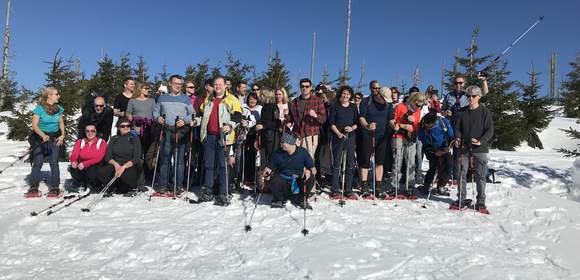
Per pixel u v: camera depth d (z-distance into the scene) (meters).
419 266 4.55
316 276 4.22
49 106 7.64
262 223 5.92
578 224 6.36
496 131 18.50
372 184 8.89
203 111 7.29
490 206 7.41
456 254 4.93
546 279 4.39
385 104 7.84
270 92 8.29
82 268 4.57
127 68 25.41
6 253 5.00
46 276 4.34
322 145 7.93
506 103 18.23
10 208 6.72
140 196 7.64
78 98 16.97
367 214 6.61
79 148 7.81
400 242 5.27
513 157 14.59
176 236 5.36
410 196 7.89
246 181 8.77
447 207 7.32
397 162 7.96
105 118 8.42
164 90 9.07
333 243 5.08
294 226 5.78
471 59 18.30
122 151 7.72
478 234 5.81
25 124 17.98
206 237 5.37
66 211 6.57
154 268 4.55
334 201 7.43
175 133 7.59
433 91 9.42
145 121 8.23
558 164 12.51
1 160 12.82
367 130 7.76
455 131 7.37
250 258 4.70
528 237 5.81
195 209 6.70
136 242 5.20
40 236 5.44
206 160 7.19
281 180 6.70
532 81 20.41
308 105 7.60
